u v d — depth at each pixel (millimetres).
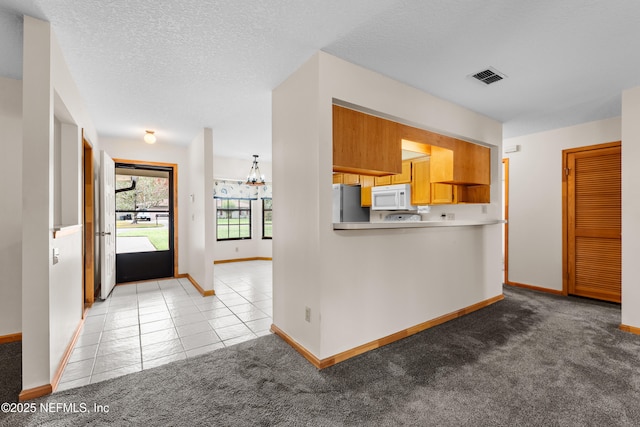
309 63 2244
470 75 2537
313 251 2219
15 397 1813
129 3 1640
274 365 2197
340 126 2324
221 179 6641
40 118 1785
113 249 4312
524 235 4457
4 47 2098
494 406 1737
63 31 1887
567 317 3197
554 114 3520
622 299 2848
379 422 1608
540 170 4281
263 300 3891
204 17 1771
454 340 2633
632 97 2764
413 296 2801
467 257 3375
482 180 3664
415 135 2877
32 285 1798
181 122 3812
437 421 1613
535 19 1800
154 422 1610
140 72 2438
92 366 2193
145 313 3371
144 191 6973
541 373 2086
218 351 2428
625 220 2814
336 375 2064
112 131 4191
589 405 1742
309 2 1652
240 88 2766
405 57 2250
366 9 1718
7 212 2604
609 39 2002
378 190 4191
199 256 4352
